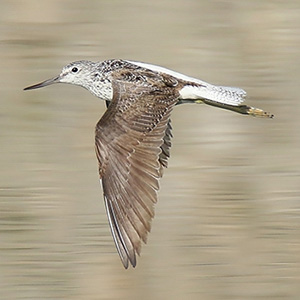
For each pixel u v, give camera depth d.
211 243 15.16
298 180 17.84
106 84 10.91
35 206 16.50
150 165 8.59
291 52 23.16
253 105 21.42
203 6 24.70
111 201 8.45
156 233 15.38
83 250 15.06
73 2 24.47
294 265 14.73
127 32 23.91
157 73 10.23
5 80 22.05
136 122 8.95
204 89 10.25
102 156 8.66
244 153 18.84
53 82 11.48
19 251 14.91
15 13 24.14
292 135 19.86
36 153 18.73
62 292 13.99
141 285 14.26
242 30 23.84
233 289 14.41
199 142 19.23
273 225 15.92
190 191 17.00
